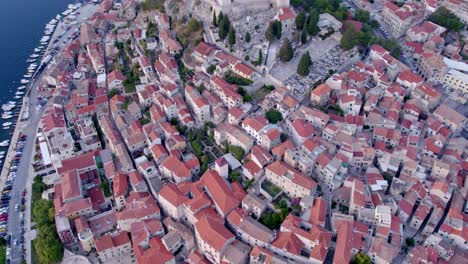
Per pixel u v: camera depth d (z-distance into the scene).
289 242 169.75
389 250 164.00
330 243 173.50
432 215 180.75
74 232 199.38
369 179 191.88
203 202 190.00
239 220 181.00
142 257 177.25
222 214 186.50
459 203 187.75
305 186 182.25
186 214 193.50
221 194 189.75
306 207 181.75
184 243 187.62
